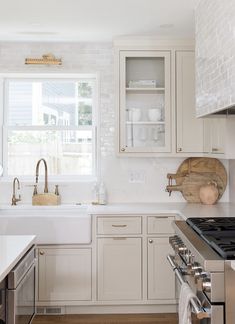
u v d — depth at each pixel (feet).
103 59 13.71
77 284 11.80
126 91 12.96
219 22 7.84
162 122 12.94
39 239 11.75
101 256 11.82
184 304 6.57
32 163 14.30
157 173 13.80
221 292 5.67
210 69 8.61
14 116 14.34
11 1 9.68
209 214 10.66
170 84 12.76
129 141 12.92
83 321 11.47
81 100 14.38
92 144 14.30
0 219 11.77
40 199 13.38
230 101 7.13
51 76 14.11
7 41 13.46
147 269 11.83
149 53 12.75
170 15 10.73
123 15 10.77
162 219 11.83
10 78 14.24
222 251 5.98
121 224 11.81
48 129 14.34
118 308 12.05
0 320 6.03
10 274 6.23
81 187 13.74
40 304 11.80
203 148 12.66
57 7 10.11
